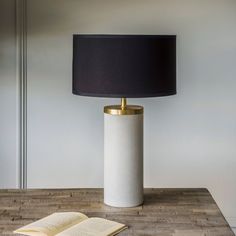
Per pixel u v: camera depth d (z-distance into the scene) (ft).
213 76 8.33
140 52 5.80
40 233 5.34
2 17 8.14
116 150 6.28
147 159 8.53
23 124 8.38
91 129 8.46
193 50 8.27
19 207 6.29
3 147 8.43
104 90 5.88
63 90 8.34
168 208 6.29
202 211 6.17
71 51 8.24
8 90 8.30
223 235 5.36
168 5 8.17
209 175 8.57
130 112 6.22
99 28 8.20
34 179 8.54
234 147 8.50
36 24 8.17
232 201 8.61
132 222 5.79
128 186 6.32
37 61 8.25
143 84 5.85
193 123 8.45
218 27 8.22
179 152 8.52
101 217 5.97
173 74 6.19
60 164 8.52
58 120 8.42
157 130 8.45
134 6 8.16
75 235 5.29
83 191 7.04
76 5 8.15
